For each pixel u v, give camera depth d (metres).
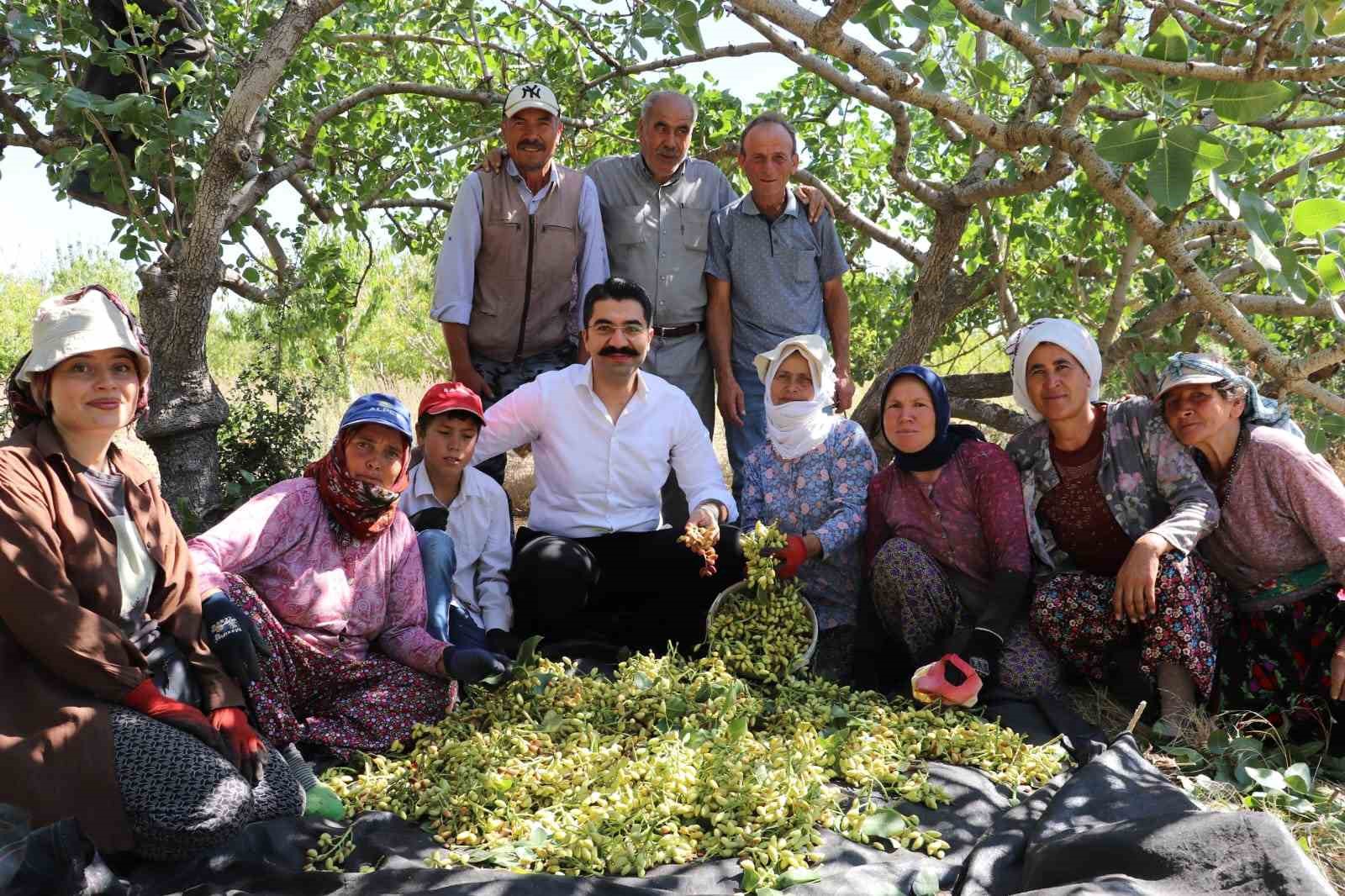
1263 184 5.50
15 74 5.20
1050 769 3.47
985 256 6.82
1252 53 3.77
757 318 5.66
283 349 7.69
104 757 2.85
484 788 3.13
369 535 3.70
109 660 2.96
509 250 5.22
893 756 3.45
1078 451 4.12
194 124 5.09
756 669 4.07
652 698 3.62
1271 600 3.94
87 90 5.79
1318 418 4.45
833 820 3.05
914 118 7.50
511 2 7.04
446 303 5.21
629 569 4.57
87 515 3.09
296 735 3.48
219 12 6.58
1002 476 4.17
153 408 5.57
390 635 3.79
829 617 4.55
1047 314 6.80
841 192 7.52
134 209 5.42
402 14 7.47
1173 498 3.99
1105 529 4.12
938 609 4.21
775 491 4.66
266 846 2.89
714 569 4.26
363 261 11.00
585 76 7.14
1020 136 3.47
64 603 2.93
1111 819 2.99
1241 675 3.98
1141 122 3.13
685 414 4.78
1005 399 9.36
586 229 5.36
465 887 2.54
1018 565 4.06
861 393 9.64
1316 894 2.33
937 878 2.80
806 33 3.15
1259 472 3.84
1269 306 4.97
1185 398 3.88
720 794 3.05
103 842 2.81
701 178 5.72
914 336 6.41
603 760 3.23
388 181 7.50
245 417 7.00
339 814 3.14
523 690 3.69
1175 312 6.02
